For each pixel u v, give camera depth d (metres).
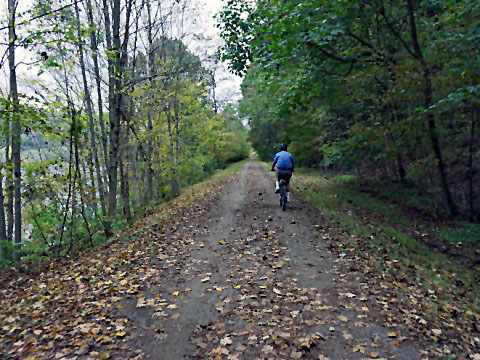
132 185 20.47
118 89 11.13
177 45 17.50
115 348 3.71
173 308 4.60
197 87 18.41
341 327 4.01
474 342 3.78
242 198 14.40
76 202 10.52
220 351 3.58
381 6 11.10
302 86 11.20
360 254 6.57
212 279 5.59
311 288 5.12
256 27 10.08
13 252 11.21
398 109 11.88
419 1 10.92
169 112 17.64
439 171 11.70
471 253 8.20
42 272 8.47
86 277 6.20
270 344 3.69
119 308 4.65
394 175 18.66
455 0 8.72
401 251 7.27
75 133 9.93
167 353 3.60
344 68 12.25
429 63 9.83
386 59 11.80
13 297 6.20
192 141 24.34
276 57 10.47
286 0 9.29
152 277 5.78
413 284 5.38
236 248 7.23
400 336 3.81
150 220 11.15
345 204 12.58
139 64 14.19
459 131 11.33
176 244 7.76
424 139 10.99
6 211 13.31
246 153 75.31
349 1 9.11
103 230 11.88
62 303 5.08
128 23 11.20
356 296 4.81
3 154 13.11
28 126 8.50
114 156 11.45
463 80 8.74
